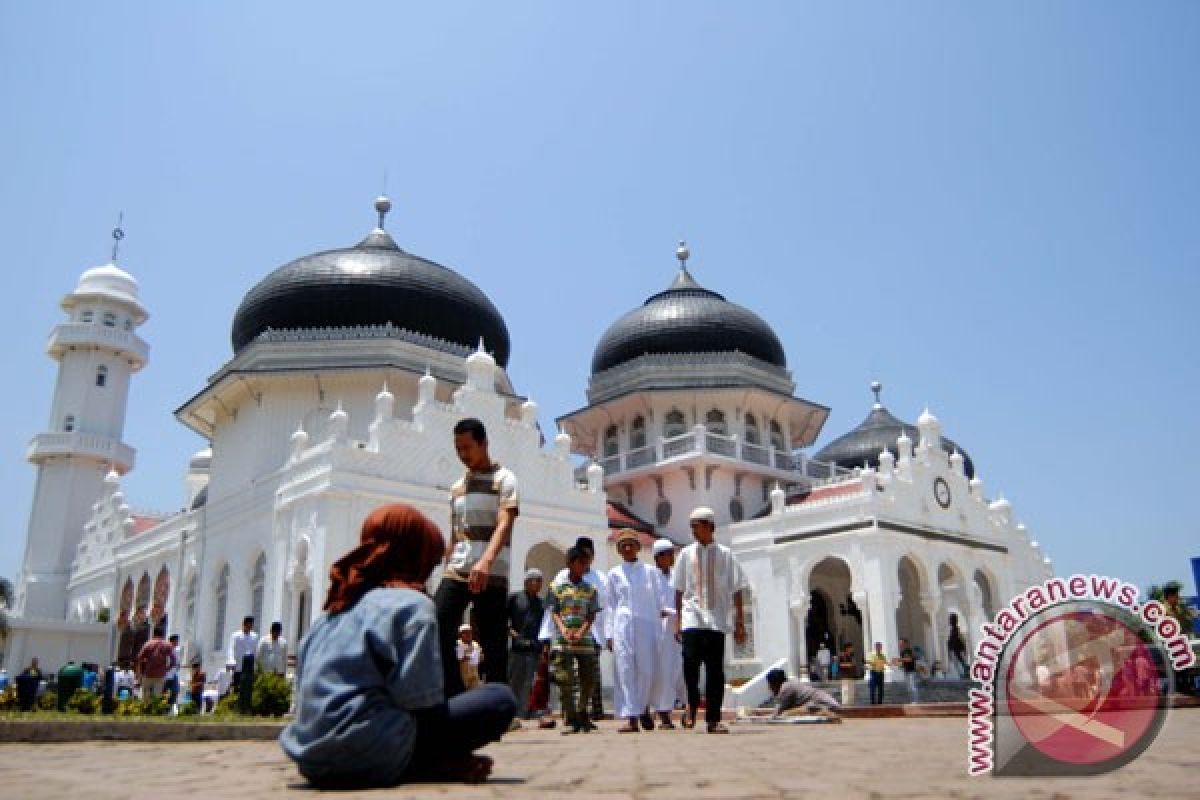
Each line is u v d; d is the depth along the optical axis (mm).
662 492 39344
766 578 33938
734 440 39031
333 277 33250
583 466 46219
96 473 46688
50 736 8906
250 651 18531
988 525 37969
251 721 12289
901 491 33875
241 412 33594
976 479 38875
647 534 37031
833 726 12500
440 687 4160
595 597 11453
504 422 29406
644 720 11133
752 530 35188
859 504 32375
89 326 46438
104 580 40500
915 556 32688
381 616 4168
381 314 33094
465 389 28703
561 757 6555
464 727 4410
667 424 41188
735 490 38969
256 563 28203
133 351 47594
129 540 38688
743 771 5176
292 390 32188
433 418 27547
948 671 33281
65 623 37875
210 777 5113
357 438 31453
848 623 39344
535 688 15641
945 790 3979
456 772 4445
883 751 6754
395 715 4086
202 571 31312
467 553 7309
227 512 30578
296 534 25578
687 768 5430
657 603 11516
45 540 44969
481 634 7441
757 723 13625
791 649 32344
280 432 31703
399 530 4539
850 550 31734
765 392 40656
